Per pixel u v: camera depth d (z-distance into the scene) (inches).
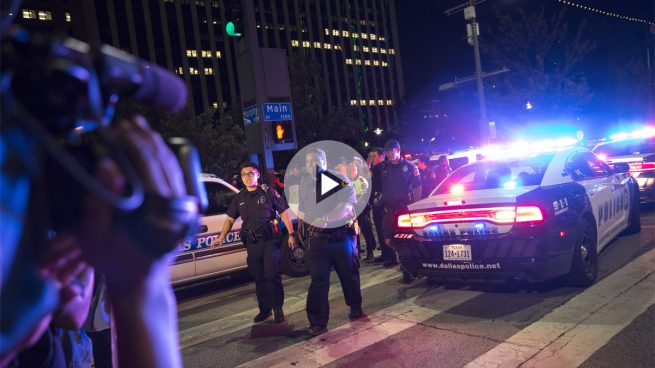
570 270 179.8
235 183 572.7
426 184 387.9
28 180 18.6
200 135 994.7
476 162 238.4
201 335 184.4
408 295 205.3
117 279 22.4
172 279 245.3
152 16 2827.3
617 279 191.9
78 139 23.3
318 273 169.9
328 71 3754.9
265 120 366.9
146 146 23.2
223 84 3090.6
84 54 20.9
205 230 257.8
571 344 134.6
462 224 181.2
